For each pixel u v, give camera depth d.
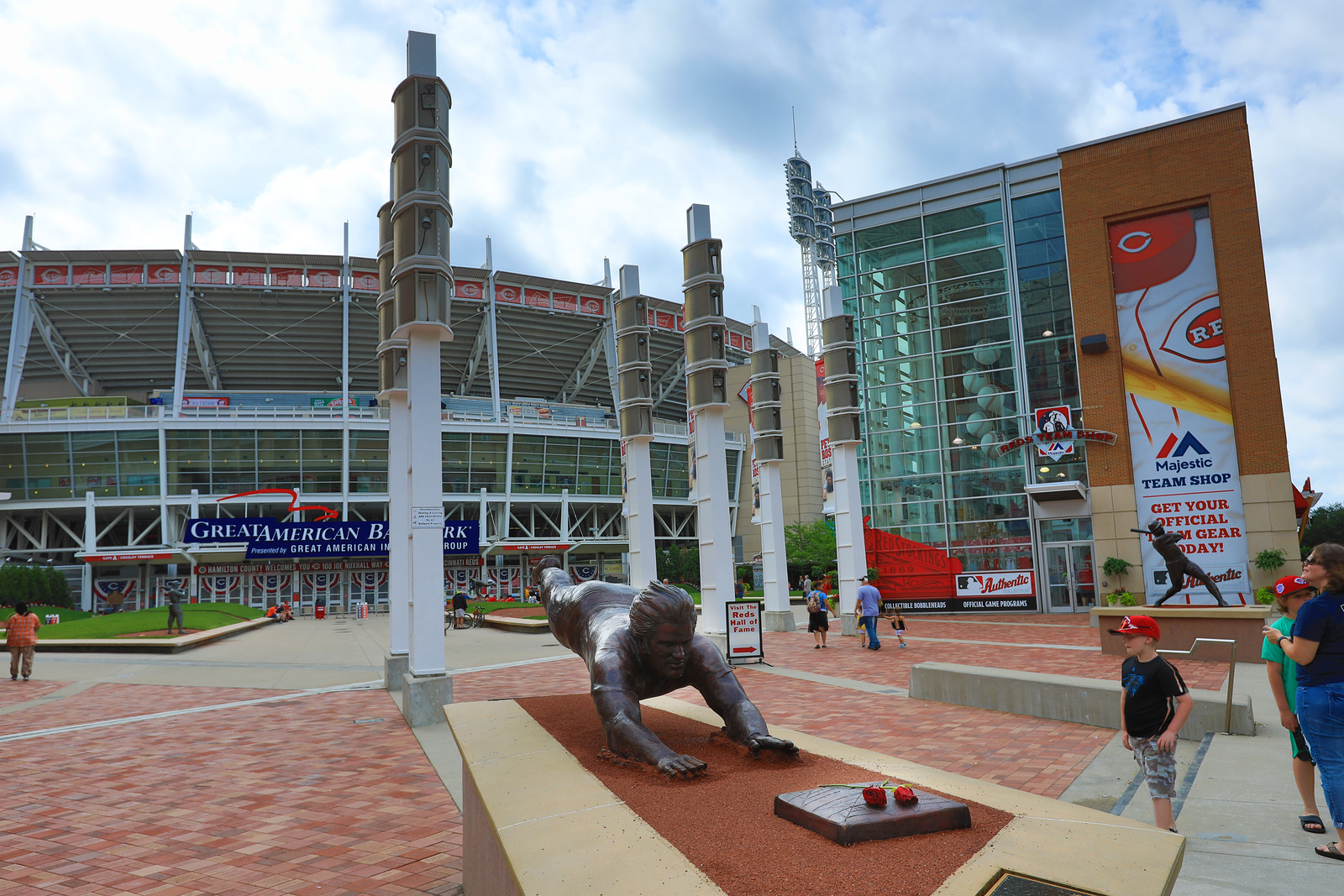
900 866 2.46
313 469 56.38
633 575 20.33
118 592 52.75
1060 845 2.66
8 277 57.59
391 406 14.40
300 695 13.77
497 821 3.10
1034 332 30.39
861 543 22.69
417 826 6.22
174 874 5.27
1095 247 27.11
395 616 14.10
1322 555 4.64
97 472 53.00
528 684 14.39
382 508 59.03
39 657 22.02
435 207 11.38
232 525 46.97
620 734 4.06
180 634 25.91
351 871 5.27
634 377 20.73
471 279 63.72
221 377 67.31
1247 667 13.30
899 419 32.19
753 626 15.61
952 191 32.16
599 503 64.44
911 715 9.88
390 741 9.62
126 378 66.88
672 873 2.44
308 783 7.66
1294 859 4.80
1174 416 25.67
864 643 18.11
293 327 63.06
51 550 53.44
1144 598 25.42
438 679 10.56
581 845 2.76
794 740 4.59
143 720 11.66
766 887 2.32
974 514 30.44
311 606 53.69
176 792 7.40
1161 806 4.73
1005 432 30.34
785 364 73.31
